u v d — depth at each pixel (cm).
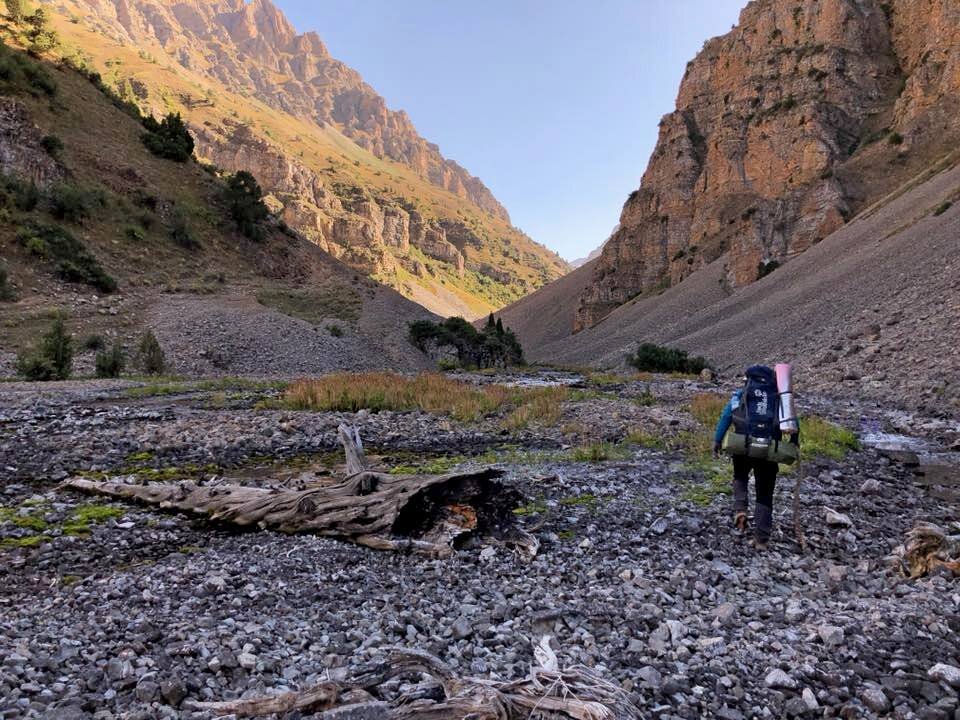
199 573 557
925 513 847
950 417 1891
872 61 12331
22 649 380
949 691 364
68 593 516
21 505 805
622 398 2447
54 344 3150
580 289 19850
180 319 4906
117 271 5550
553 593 525
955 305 3006
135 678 348
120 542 668
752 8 15225
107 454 1178
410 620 457
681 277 13075
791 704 347
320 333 5631
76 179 6325
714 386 3444
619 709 316
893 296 3978
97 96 8462
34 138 6156
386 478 723
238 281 6669
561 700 313
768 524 654
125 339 4278
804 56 12862
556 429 1541
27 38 8931
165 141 8300
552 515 773
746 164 13188
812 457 1195
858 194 9706
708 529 728
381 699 332
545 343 17450
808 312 5138
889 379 2586
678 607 498
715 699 352
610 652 409
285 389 2459
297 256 8275
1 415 1631
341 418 1686
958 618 466
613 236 16388
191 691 341
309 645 414
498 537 673
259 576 551
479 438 1443
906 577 577
